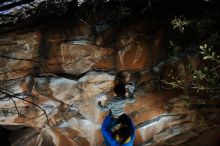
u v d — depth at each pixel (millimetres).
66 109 6582
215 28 5777
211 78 5262
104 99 6406
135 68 6062
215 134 6660
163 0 6094
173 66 5965
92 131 6828
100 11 5988
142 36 5887
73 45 5957
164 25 5863
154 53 5941
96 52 5992
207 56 5008
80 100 6449
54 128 6969
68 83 6246
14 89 6277
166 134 6680
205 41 5816
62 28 5941
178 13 5895
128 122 6078
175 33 5852
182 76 5977
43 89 6293
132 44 5918
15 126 7973
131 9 5996
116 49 5957
